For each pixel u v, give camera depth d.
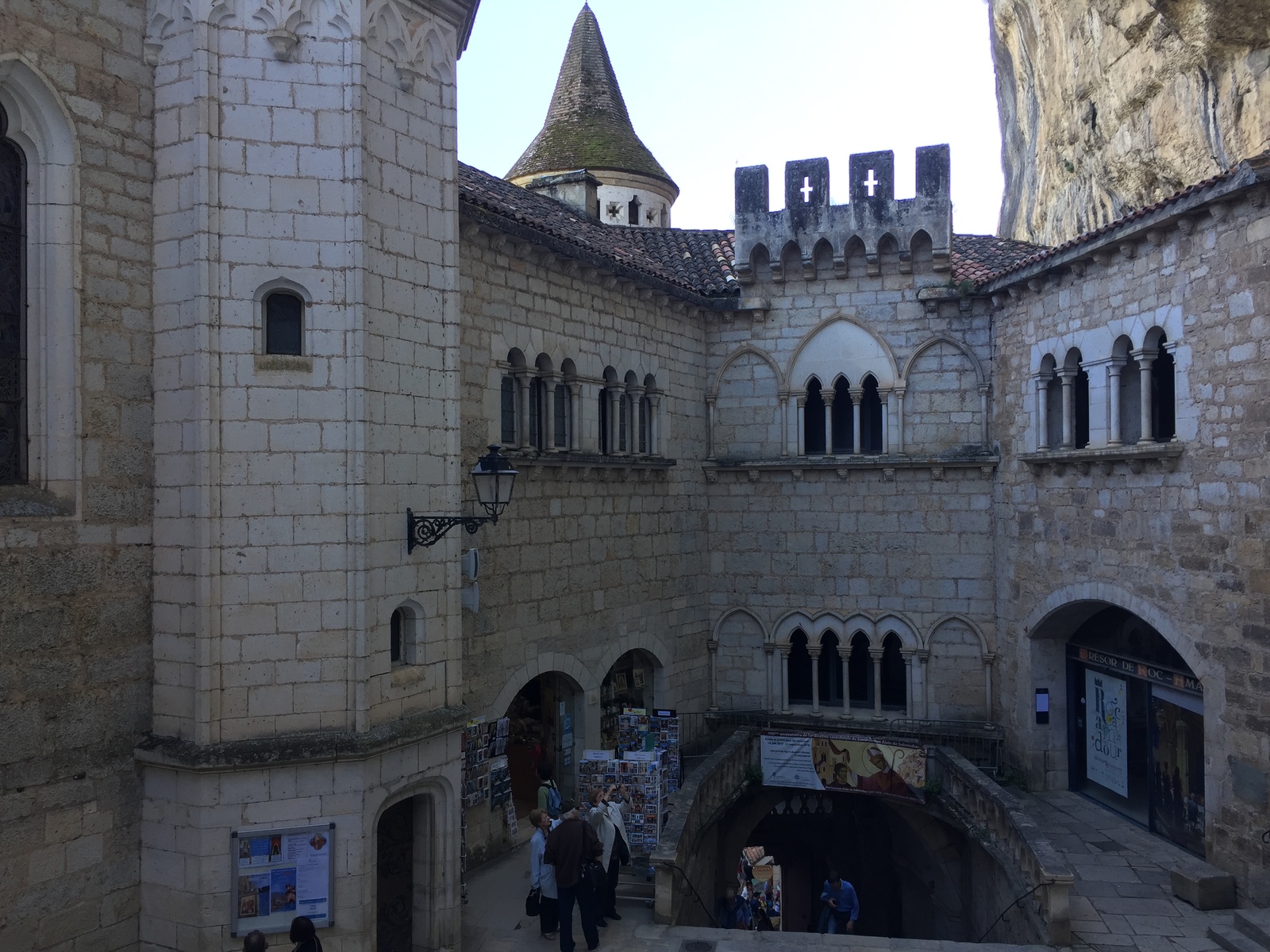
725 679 23.58
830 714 22.70
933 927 21.45
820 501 22.89
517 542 17.09
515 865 15.91
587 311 19.16
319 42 11.15
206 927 10.48
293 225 11.01
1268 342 13.51
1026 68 33.09
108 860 10.57
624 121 33.72
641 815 16.09
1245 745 13.98
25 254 10.27
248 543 10.80
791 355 23.06
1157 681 16.92
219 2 10.77
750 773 20.81
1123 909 14.12
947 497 22.00
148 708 10.99
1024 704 20.25
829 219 22.48
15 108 10.06
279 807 10.77
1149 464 16.16
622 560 20.30
